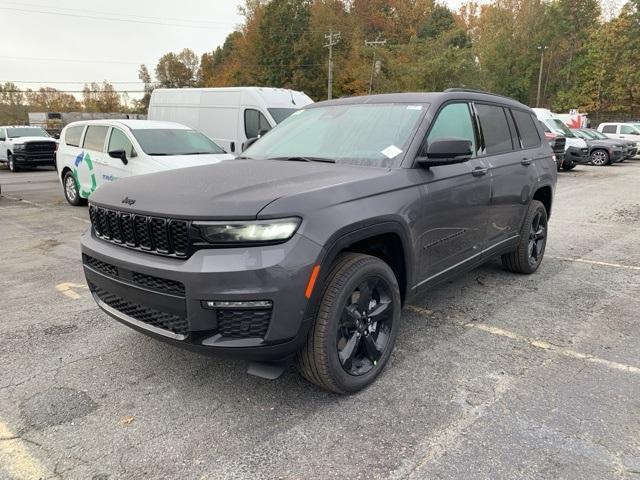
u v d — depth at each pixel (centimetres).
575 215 948
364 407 289
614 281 525
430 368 335
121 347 369
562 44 5697
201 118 1338
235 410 287
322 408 288
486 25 5784
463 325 408
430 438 259
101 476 234
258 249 249
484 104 447
